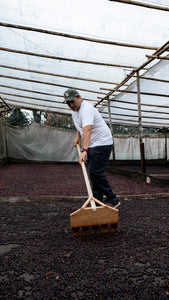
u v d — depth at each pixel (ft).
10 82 27.09
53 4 12.11
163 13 12.01
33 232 7.82
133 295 4.58
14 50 17.76
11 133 38.68
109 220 7.47
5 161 36.24
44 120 63.62
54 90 28.45
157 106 29.50
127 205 11.64
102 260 5.95
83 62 18.47
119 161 45.73
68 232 7.82
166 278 5.18
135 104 29.66
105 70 20.47
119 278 5.12
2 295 4.54
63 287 4.79
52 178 22.08
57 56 18.17
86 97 30.30
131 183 19.63
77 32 14.44
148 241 7.08
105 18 12.80
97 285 4.86
